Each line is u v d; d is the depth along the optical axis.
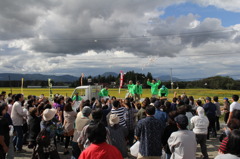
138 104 8.12
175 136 3.91
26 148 7.75
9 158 5.45
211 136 9.43
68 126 6.62
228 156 2.46
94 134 2.73
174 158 3.91
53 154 4.78
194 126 5.95
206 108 8.83
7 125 4.72
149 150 4.16
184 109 4.80
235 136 2.46
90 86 15.60
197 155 6.85
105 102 9.54
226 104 8.67
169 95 38.91
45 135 4.70
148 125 4.27
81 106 6.57
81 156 2.73
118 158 2.77
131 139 7.18
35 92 45.25
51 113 4.84
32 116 6.22
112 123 4.31
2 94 9.87
